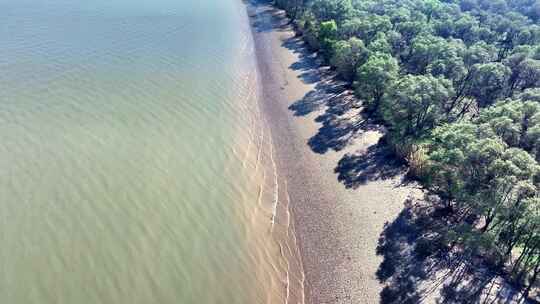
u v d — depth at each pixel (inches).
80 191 1514.5
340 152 1980.8
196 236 1457.9
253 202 1676.9
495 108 1804.9
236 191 1704.0
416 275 1365.7
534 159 1513.3
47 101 2025.1
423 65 2460.6
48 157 1649.9
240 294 1306.6
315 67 2930.6
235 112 2255.2
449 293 1300.4
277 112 2338.8
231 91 2465.6
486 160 1428.4
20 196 1446.9
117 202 1505.9
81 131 1839.3
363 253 1460.4
